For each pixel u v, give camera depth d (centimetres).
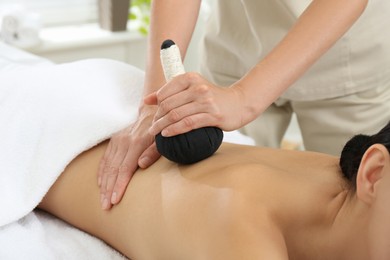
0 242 137
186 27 160
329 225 126
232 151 141
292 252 127
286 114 212
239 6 193
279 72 141
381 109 191
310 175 134
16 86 159
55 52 319
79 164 150
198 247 118
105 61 173
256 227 116
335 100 193
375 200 117
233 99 134
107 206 139
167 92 129
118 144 146
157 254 130
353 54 186
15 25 304
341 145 196
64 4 342
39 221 149
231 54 204
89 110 154
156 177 136
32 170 149
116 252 142
